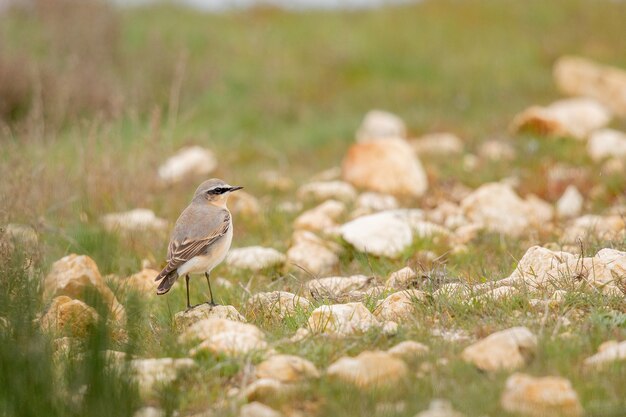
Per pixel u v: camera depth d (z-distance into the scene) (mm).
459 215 20250
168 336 12039
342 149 30328
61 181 20969
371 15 45844
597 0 46406
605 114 31703
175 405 10031
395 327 11805
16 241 14992
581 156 25328
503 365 10344
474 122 32062
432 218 20500
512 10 45594
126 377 10195
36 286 14125
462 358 10578
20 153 20953
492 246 17750
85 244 17969
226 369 10820
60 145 26266
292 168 28047
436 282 14406
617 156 24812
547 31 43500
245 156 29625
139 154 24547
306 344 11453
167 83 34625
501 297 12711
